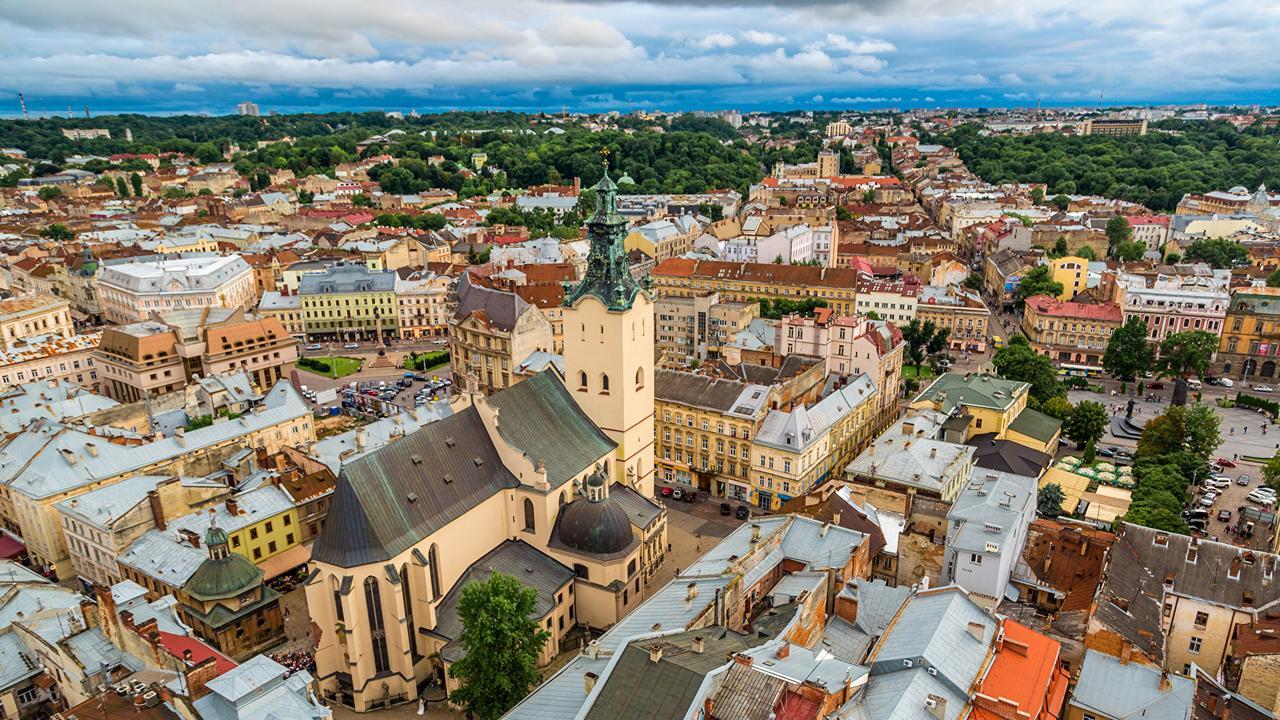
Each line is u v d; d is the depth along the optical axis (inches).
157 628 3218.5
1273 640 3356.3
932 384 6909.5
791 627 2950.3
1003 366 7603.4
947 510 4387.3
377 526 3587.6
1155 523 4653.1
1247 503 5753.0
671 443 6058.1
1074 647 3299.7
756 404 5664.4
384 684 3703.3
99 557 4564.5
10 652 3518.7
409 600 3745.1
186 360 7603.4
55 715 2898.6
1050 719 2844.5
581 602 4224.9
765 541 3722.9
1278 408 7608.3
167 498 4601.4
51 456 4899.1
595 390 4923.7
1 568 4067.4
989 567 3678.6
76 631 3449.8
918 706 2623.0
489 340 7637.8
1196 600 3700.8
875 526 4220.0
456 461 4089.6
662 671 2554.1
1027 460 5876.0
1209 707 3090.6
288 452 5408.5
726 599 3314.5
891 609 3398.1
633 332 4815.5
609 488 4825.3
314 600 3597.4
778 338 7500.0
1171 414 6190.9
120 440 5201.8
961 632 2933.1
